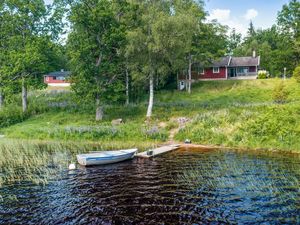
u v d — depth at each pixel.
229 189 15.76
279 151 25.64
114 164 22.38
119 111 43.31
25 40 47.06
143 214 12.84
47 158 24.12
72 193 15.72
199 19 49.97
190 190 15.76
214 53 58.44
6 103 51.38
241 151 26.05
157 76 52.06
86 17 37.44
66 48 42.44
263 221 11.98
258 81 55.72
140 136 32.38
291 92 46.97
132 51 36.59
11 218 12.62
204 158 23.47
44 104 49.78
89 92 38.12
